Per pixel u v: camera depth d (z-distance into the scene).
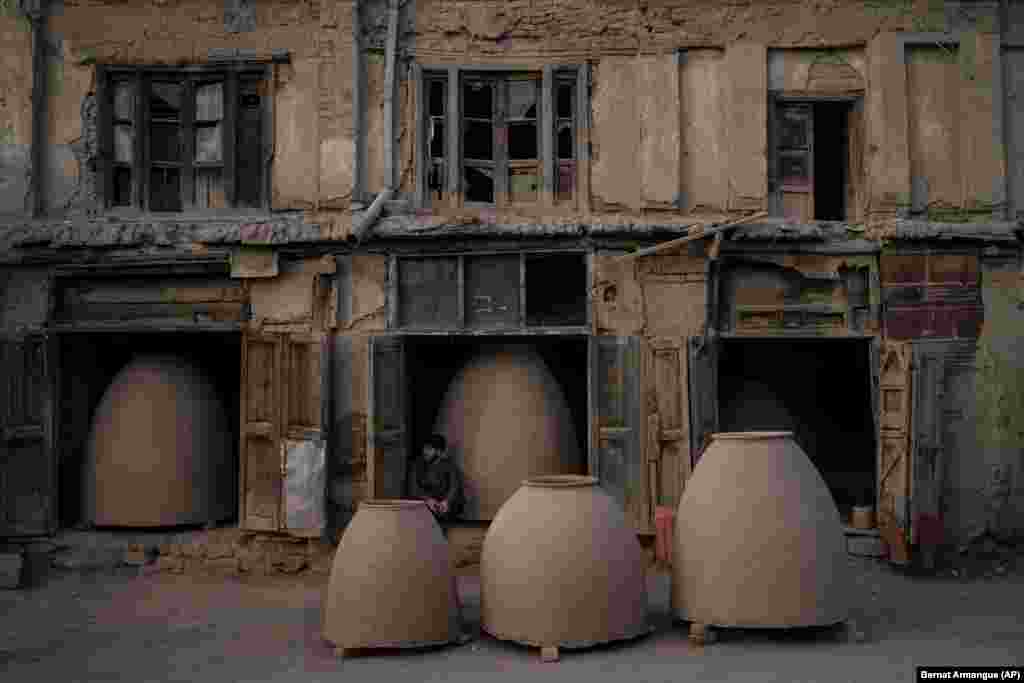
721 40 10.38
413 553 7.00
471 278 10.25
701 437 9.92
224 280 10.47
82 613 8.48
